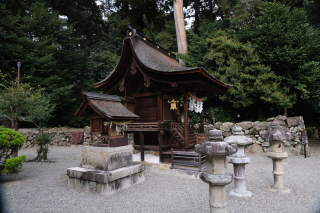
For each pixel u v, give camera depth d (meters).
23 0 17.58
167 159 7.39
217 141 2.98
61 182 5.93
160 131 7.33
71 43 19.66
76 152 11.89
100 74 18.67
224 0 14.96
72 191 5.09
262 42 11.76
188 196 4.68
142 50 7.95
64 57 17.61
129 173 5.35
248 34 12.43
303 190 4.98
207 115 14.41
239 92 11.39
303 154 9.27
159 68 7.08
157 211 3.89
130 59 7.75
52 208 4.08
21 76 14.69
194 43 14.88
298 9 11.44
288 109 14.79
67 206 4.17
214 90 8.88
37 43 15.35
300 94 11.90
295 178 6.00
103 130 5.50
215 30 14.78
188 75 6.49
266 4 12.59
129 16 20.06
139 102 8.51
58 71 16.69
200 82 6.73
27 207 4.14
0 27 13.93
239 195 4.64
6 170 5.54
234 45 11.91
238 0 14.09
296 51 10.37
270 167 7.50
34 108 9.59
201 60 14.09
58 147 14.07
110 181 4.80
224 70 12.58
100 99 5.65
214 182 2.82
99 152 5.24
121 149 5.46
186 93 7.67
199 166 6.26
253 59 11.38
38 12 15.95
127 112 5.72
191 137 8.26
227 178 2.84
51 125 18.12
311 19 13.37
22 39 14.64
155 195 4.77
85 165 5.49
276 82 11.32
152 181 5.98
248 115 13.95
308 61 11.21
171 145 8.00
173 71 6.52
